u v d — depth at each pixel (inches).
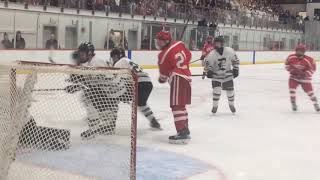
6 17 515.2
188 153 186.7
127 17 724.7
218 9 895.7
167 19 793.6
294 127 257.0
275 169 166.4
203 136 224.2
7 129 128.0
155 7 773.3
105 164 128.1
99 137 134.0
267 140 219.0
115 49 217.5
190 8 839.7
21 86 128.7
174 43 203.6
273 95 422.9
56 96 138.6
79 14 650.8
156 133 226.5
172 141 204.1
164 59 202.5
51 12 561.6
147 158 175.5
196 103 351.9
